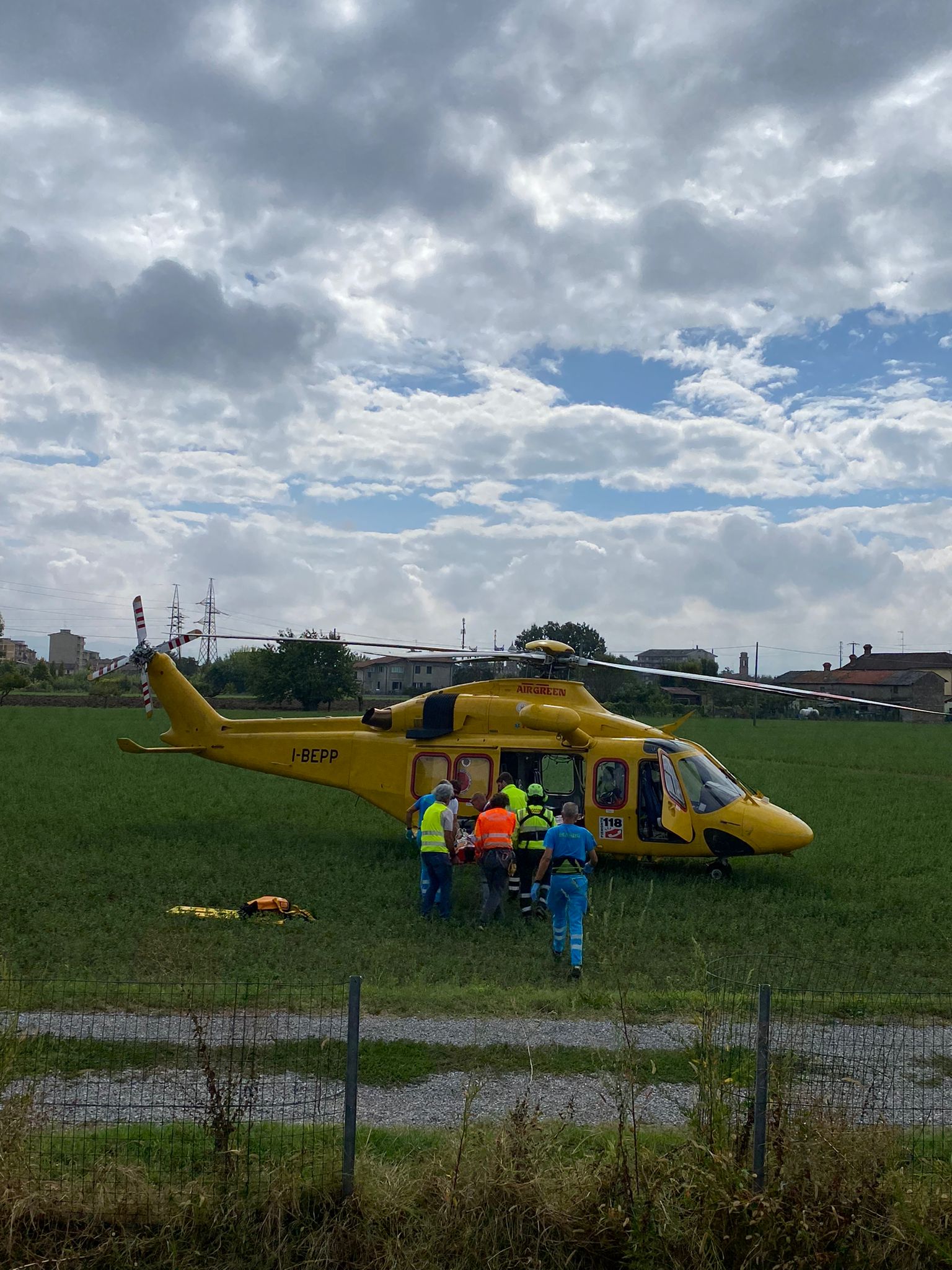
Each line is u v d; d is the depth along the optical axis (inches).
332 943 432.8
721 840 600.1
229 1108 217.6
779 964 428.5
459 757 634.2
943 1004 356.8
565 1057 289.0
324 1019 310.2
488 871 483.5
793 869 645.9
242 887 538.3
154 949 410.9
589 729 631.8
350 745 663.8
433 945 437.7
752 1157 210.7
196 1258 200.1
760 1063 213.3
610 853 614.9
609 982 382.3
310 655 3154.5
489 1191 209.9
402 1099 255.0
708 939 467.8
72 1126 230.4
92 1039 285.6
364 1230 204.4
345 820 806.5
